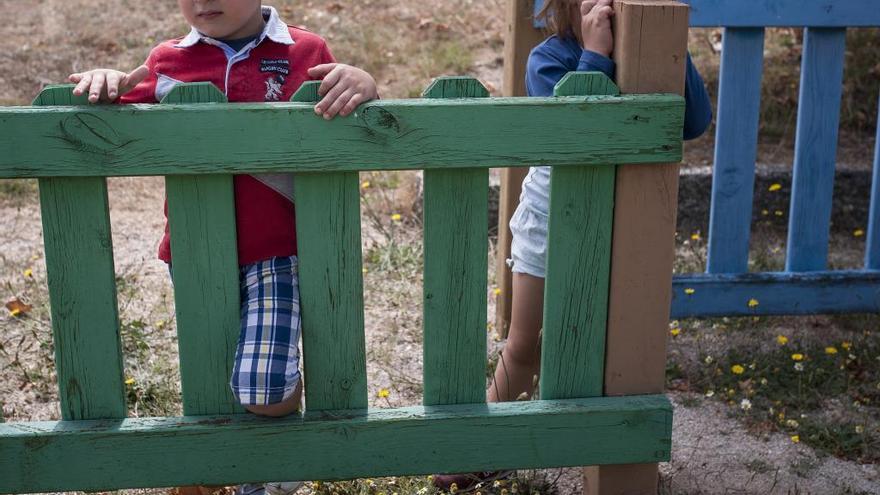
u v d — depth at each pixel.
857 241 5.04
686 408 3.42
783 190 5.12
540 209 2.75
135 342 3.66
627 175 2.36
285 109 2.17
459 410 2.46
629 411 2.48
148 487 2.40
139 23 6.72
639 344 2.49
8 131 2.13
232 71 2.41
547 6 2.70
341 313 2.37
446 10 6.89
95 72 2.22
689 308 3.84
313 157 2.21
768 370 3.64
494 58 6.35
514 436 2.47
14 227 4.80
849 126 5.73
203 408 2.42
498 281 3.91
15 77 6.05
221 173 2.20
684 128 2.66
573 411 2.47
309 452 2.42
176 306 2.33
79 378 2.36
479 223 2.35
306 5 6.91
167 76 2.41
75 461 2.36
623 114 2.28
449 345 2.44
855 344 3.85
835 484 3.00
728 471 3.05
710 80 5.86
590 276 2.44
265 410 2.33
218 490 2.82
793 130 5.64
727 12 3.60
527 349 2.90
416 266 4.44
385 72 6.17
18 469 2.35
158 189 5.33
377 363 3.67
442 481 2.87
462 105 2.22
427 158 2.25
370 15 6.81
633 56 2.30
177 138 2.17
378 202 5.12
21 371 3.52
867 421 3.33
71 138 2.15
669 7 2.28
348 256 2.33
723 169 3.78
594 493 2.61
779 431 3.28
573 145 2.28
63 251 2.26
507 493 2.85
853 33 6.06
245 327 2.31
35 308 3.96
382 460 2.45
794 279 3.85
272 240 2.38
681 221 5.02
